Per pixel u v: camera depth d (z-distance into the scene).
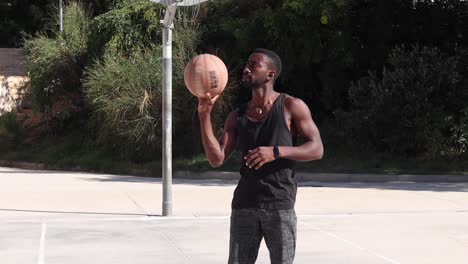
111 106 21.22
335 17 20.58
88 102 22.95
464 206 13.05
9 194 14.89
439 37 23.69
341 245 9.14
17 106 30.12
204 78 4.27
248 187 4.43
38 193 15.11
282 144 4.43
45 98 25.77
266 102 4.52
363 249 8.90
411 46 22.45
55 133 26.39
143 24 23.00
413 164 20.47
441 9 23.27
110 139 22.48
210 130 4.39
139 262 8.13
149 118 20.95
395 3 22.95
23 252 8.69
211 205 13.12
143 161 21.69
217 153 4.40
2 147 26.09
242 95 22.30
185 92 21.44
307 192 15.38
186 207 12.83
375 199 14.09
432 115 20.53
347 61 21.98
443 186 17.14
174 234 9.97
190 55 21.88
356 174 19.05
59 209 12.64
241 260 4.49
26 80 30.27
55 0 32.56
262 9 21.62
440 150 20.80
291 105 4.48
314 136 4.43
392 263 8.10
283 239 4.39
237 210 4.48
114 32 23.00
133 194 14.94
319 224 10.88
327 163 20.52
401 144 20.95
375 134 21.12
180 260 8.23
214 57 4.42
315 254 8.57
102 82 21.64
